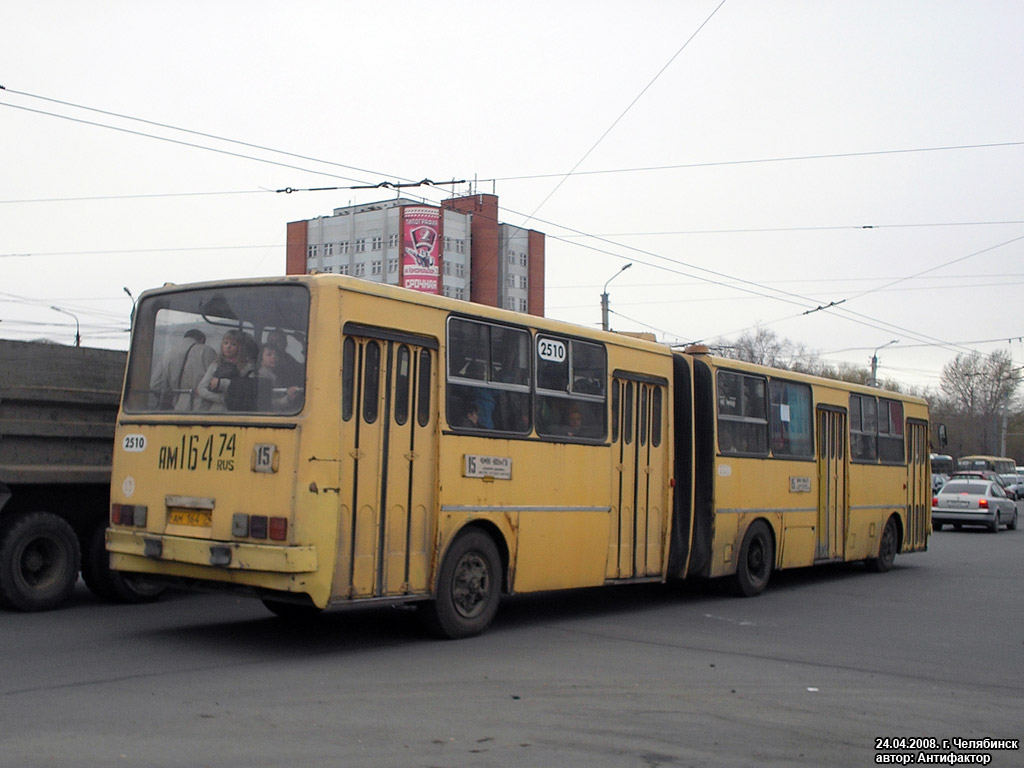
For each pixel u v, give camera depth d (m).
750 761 6.12
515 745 6.24
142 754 5.74
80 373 11.28
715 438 13.56
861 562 20.48
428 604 9.53
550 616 11.78
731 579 14.09
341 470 8.48
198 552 8.52
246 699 7.07
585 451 11.38
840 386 17.02
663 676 8.44
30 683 7.38
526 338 10.63
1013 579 17.39
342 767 5.65
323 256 74.06
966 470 71.38
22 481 10.44
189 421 8.90
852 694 8.09
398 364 9.11
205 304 9.14
